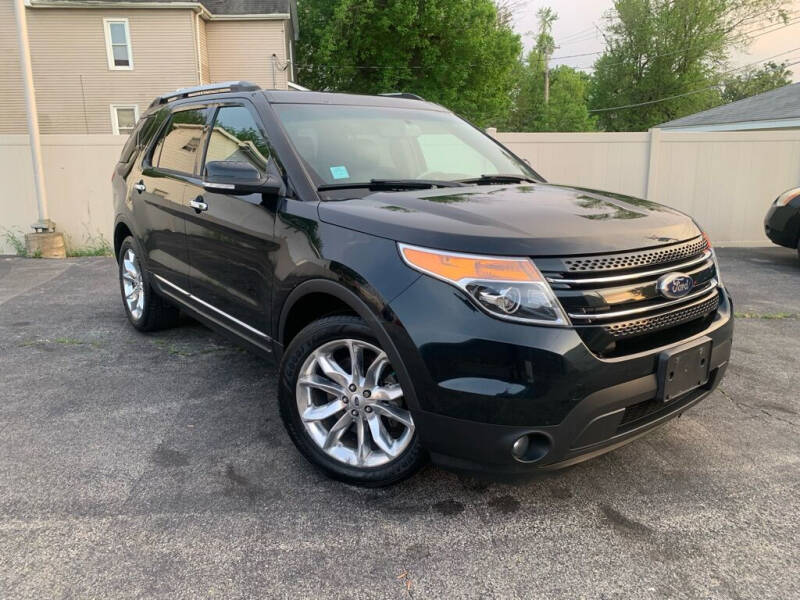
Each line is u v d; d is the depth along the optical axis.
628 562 2.29
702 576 2.21
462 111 30.23
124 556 2.30
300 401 2.85
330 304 2.98
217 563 2.27
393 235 2.46
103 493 2.73
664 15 43.09
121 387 3.96
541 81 56.34
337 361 2.91
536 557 2.32
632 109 45.56
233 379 4.10
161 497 2.70
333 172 3.10
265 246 3.07
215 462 3.01
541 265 2.25
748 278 7.53
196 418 3.50
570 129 49.53
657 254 2.48
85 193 9.24
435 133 3.83
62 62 22.00
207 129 3.89
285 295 2.94
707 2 41.62
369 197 2.89
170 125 4.46
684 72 43.69
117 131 22.64
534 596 2.11
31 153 8.84
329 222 2.72
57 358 4.50
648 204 3.00
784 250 9.70
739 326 5.43
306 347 2.79
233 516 2.56
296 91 3.66
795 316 5.75
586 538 2.43
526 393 2.19
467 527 2.50
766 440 3.25
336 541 2.41
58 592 2.11
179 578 2.19
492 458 2.29
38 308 5.97
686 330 2.62
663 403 2.49
